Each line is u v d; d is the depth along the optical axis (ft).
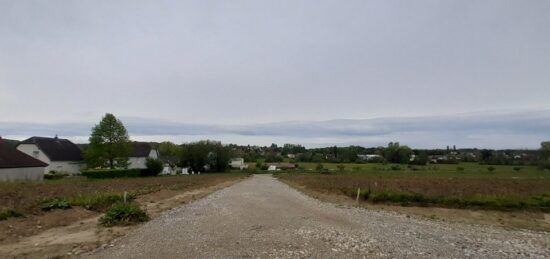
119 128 225.76
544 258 41.70
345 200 97.35
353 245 42.75
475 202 82.89
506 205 80.59
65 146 249.55
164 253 37.86
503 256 41.52
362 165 367.66
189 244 41.75
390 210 79.92
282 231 49.55
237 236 46.03
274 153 583.58
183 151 313.12
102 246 40.75
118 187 111.14
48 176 183.73
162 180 167.32
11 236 44.62
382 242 45.03
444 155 456.04
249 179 225.15
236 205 79.66
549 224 66.74
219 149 320.70
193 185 143.95
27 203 63.05
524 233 57.11
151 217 61.82
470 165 349.41
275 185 161.68
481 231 57.26
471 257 40.19
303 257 37.06
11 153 155.94
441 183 138.92
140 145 313.12
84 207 65.98
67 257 36.50
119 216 55.67
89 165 224.12
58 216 57.21
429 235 51.47
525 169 284.41
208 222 56.65
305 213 68.13
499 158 365.61
